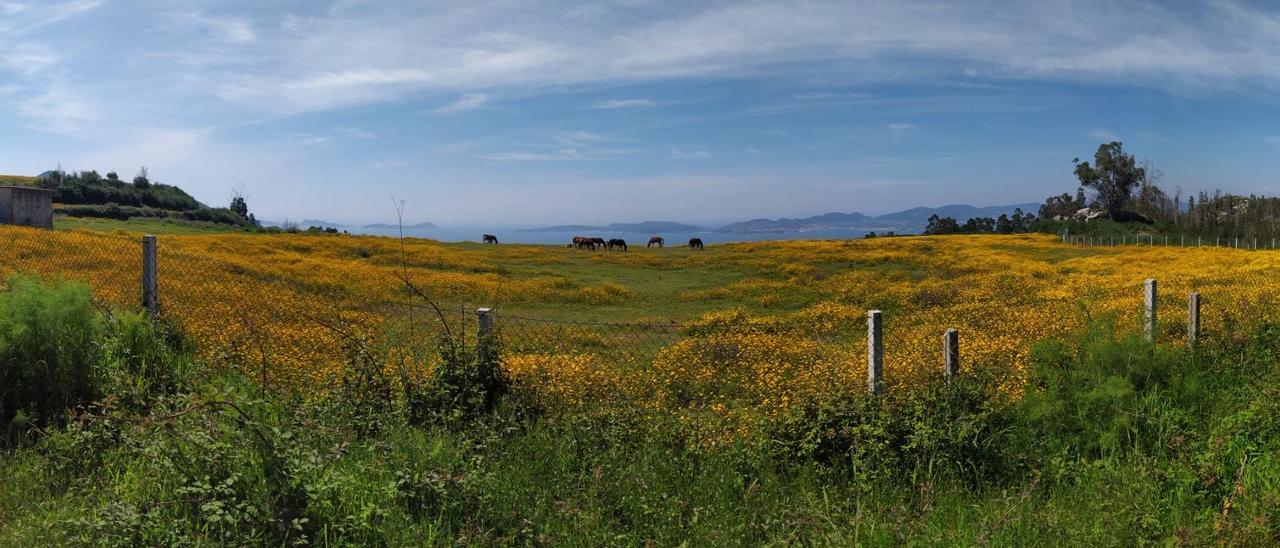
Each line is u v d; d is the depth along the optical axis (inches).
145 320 344.8
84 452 224.1
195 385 279.1
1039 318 600.1
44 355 273.9
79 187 4037.9
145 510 190.9
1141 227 4271.7
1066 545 187.2
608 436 250.4
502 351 320.8
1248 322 424.5
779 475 237.1
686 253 2062.0
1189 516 203.0
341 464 209.2
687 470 232.4
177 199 4480.8
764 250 2192.4
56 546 180.1
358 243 1713.8
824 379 324.8
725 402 354.9
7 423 257.8
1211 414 282.7
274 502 185.2
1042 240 2933.1
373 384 270.8
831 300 999.6
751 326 703.7
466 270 1418.6
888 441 239.3
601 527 199.3
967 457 240.4
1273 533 181.2
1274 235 3405.5
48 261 755.4
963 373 289.9
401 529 186.1
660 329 677.9
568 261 1720.0
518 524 199.2
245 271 883.4
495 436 240.2
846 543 188.1
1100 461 243.6
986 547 185.5
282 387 295.3
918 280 1362.0
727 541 191.5
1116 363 301.3
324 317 567.5
